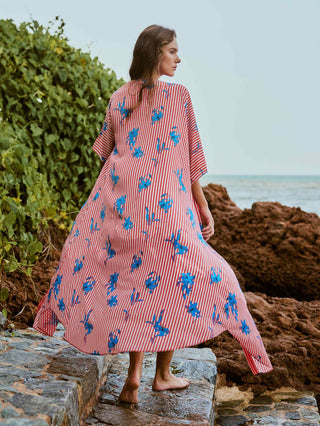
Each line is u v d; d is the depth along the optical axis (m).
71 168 5.34
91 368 2.80
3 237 3.93
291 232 5.96
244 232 6.19
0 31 5.04
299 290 5.88
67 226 5.16
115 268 2.61
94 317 2.54
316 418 3.35
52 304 2.79
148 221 2.56
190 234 2.61
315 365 3.96
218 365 3.88
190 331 2.44
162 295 2.48
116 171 2.72
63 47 5.56
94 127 5.47
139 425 2.55
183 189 2.69
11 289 3.83
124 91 2.84
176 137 2.70
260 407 3.54
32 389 2.43
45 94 5.05
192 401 2.82
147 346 2.39
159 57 2.72
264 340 4.15
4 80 4.79
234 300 2.60
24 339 3.27
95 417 2.64
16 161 4.32
